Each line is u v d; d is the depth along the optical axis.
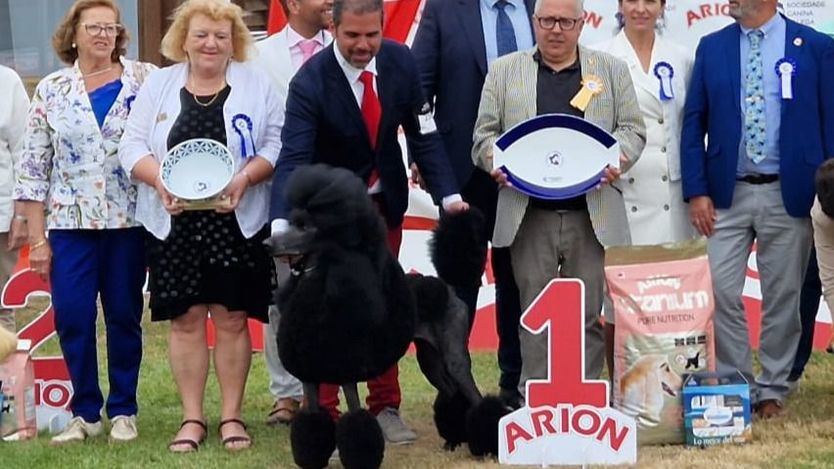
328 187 7.30
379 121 8.34
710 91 9.20
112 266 8.92
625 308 8.43
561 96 8.59
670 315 8.41
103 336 12.77
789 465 7.86
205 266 8.59
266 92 8.72
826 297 9.11
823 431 8.77
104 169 8.74
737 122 9.15
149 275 8.72
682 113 9.32
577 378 7.94
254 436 9.07
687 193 9.22
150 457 8.45
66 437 8.94
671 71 9.25
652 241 9.21
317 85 8.24
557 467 7.93
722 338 9.33
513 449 7.96
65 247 8.84
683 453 8.18
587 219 8.57
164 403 10.32
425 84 9.30
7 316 10.01
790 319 9.37
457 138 9.29
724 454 8.14
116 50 8.98
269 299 8.74
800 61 9.09
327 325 7.31
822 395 10.10
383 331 7.41
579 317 7.93
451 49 9.29
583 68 8.62
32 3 14.80
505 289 9.55
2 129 9.73
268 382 11.03
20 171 8.93
